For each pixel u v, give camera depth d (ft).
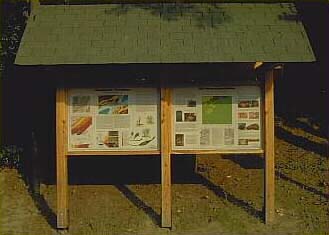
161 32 23.15
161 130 23.36
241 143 23.59
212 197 27.45
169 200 23.63
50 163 32.30
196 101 23.49
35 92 31.89
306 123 40.32
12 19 30.89
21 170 31.35
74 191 28.73
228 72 23.52
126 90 23.47
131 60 21.65
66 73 23.32
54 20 23.80
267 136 23.45
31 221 24.80
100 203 26.78
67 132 23.49
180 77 23.59
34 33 23.02
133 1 28.12
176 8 24.64
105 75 23.97
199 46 22.30
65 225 23.62
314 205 26.02
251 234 23.06
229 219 24.52
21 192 28.43
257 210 25.48
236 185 29.37
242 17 23.88
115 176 31.53
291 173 30.96
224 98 23.56
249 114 23.56
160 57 21.76
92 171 32.55
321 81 40.32
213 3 25.00
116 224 24.14
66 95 23.43
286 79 42.09
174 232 23.31
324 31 37.81
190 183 29.81
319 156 34.09
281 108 42.19
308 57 21.71
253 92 23.53
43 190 28.86
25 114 31.73
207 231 23.39
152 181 30.42
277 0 26.66
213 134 23.56
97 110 23.49
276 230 23.39
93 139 23.49
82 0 29.09
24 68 31.32
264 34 22.88
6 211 26.04
